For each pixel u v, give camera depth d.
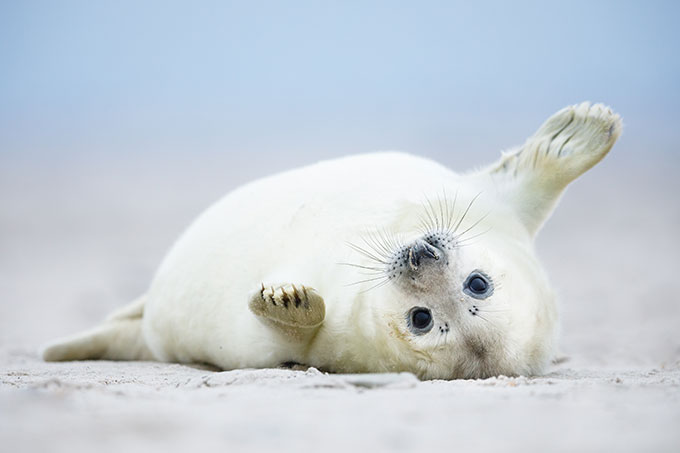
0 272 53.06
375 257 16.61
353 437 9.64
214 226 20.14
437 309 15.82
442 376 16.20
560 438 9.61
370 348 16.59
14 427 9.92
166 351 21.31
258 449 9.07
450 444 9.37
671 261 46.41
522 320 16.20
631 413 10.99
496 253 16.61
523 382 14.50
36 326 35.84
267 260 18.42
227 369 19.36
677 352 22.38
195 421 10.29
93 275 50.72
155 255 56.88
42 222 73.75
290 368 17.72
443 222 17.11
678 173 84.88
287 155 113.38
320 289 17.25
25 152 124.75
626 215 64.50
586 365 20.89
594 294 37.03
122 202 83.19
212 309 19.16
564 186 19.70
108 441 9.27
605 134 19.78
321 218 18.11
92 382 15.27
